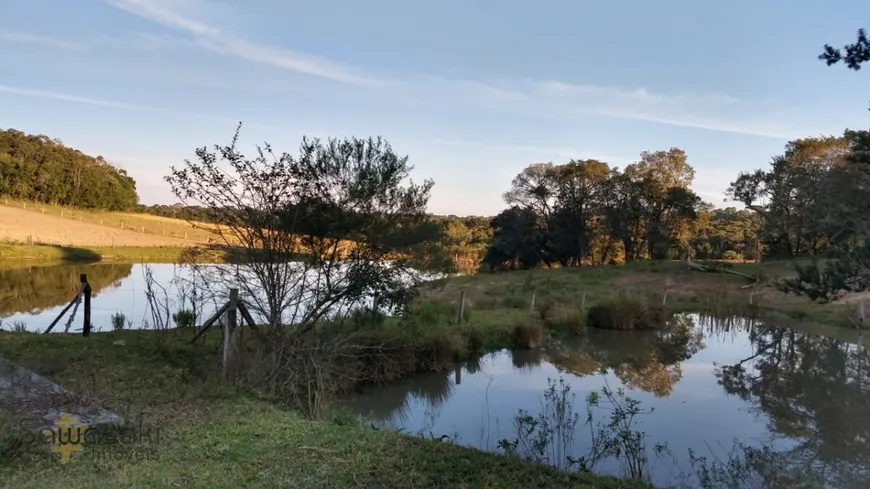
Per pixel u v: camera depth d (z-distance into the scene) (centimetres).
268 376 789
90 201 8062
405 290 1128
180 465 490
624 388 1266
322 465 512
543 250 5675
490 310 2136
